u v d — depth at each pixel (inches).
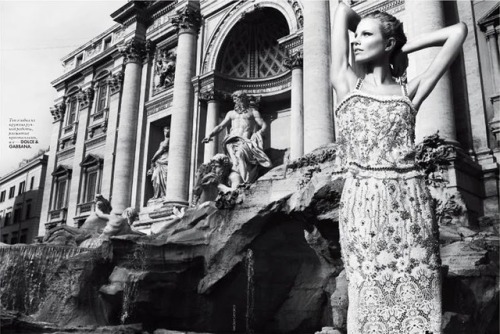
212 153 961.5
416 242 103.1
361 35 117.3
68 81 1551.4
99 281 525.7
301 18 874.1
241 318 496.1
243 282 485.1
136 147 1163.3
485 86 596.4
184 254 489.1
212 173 780.0
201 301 486.0
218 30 1030.4
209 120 984.9
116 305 493.0
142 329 469.7
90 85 1435.8
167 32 1146.7
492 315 299.4
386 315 100.2
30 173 1752.0
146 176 1127.0
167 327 491.2
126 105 1181.1
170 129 1037.2
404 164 108.3
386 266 102.2
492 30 601.3
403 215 104.3
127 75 1209.4
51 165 1513.3
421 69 558.6
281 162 924.6
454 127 558.6
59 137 1535.4
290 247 488.7
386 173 107.7
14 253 645.9
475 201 534.9
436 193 494.6
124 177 1132.5
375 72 118.3
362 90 115.0
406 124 110.6
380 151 108.7
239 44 1037.8
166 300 479.8
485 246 337.4
